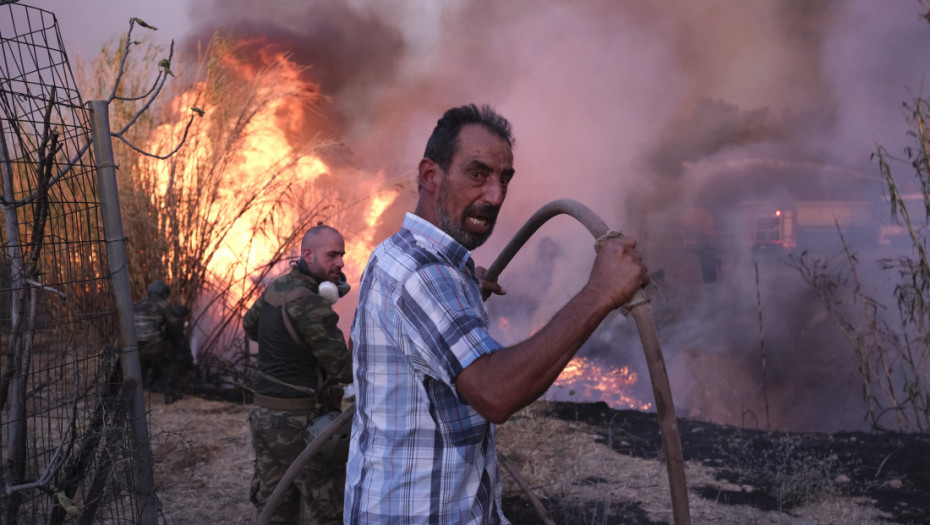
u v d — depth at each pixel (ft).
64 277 8.03
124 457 7.39
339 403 10.33
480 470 4.61
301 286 9.95
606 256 4.11
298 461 7.59
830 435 17.02
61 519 7.10
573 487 13.76
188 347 21.22
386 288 4.47
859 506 12.69
